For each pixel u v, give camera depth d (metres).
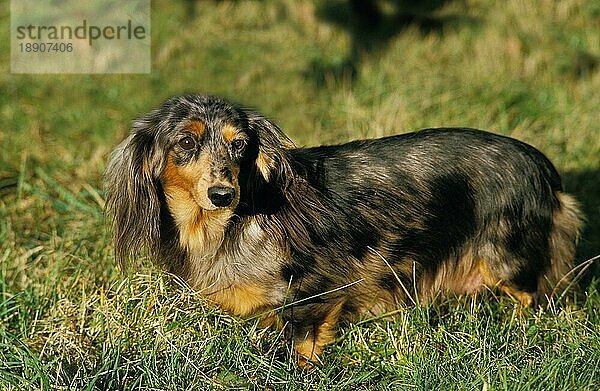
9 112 12.27
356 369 6.72
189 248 6.89
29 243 8.78
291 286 6.84
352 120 11.27
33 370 6.47
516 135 10.69
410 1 15.01
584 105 11.82
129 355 6.77
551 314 7.35
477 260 7.52
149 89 13.40
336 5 15.19
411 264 7.39
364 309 7.39
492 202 7.35
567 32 14.12
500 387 6.12
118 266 7.27
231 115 6.62
